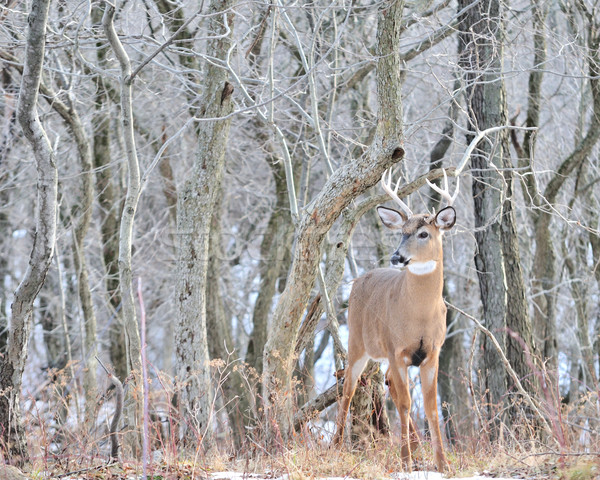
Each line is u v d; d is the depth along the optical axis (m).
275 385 10.38
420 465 9.43
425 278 9.38
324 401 12.29
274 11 11.67
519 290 14.64
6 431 8.53
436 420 9.27
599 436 8.33
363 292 10.75
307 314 12.54
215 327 18.75
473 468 8.88
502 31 14.50
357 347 10.83
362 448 10.68
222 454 10.13
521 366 14.34
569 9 18.17
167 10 15.94
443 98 18.28
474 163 14.84
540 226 19.33
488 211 14.52
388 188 10.20
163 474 7.74
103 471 7.96
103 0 9.51
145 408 5.90
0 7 12.70
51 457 8.70
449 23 15.22
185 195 12.76
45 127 17.27
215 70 12.76
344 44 17.53
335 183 9.66
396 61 9.14
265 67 17.84
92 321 17.33
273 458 8.70
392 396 10.19
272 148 19.45
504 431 11.50
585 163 20.14
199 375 12.13
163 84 19.27
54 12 14.94
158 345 32.38
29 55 8.25
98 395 10.31
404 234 9.43
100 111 18.08
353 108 18.78
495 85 14.56
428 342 9.46
